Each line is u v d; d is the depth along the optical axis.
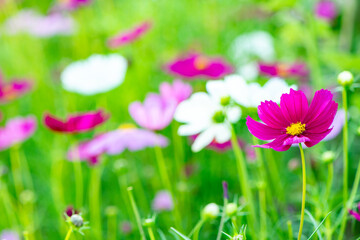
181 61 1.13
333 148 1.01
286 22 1.19
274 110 0.73
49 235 1.08
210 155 1.14
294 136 0.71
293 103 0.72
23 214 1.04
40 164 1.16
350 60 1.02
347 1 1.08
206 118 0.94
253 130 0.71
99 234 1.01
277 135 0.72
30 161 1.18
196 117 0.94
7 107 1.26
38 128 1.21
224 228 0.97
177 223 0.96
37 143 1.19
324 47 1.15
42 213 1.10
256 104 0.92
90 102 1.23
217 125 0.94
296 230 1.00
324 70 1.13
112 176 1.12
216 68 1.12
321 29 1.12
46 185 1.13
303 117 0.72
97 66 1.11
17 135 1.04
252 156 1.02
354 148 1.03
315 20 1.12
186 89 1.01
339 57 1.02
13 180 1.15
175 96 1.01
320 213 0.92
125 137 0.99
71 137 0.97
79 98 1.25
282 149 0.70
